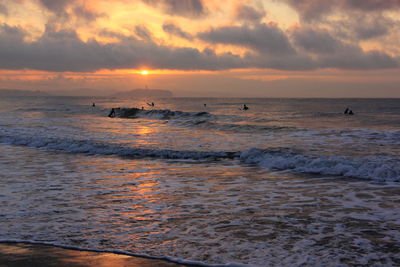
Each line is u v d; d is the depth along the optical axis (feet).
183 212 23.29
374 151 52.29
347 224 20.43
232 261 15.23
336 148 55.62
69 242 17.56
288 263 14.96
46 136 74.02
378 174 35.37
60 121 122.21
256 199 26.89
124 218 21.88
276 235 18.61
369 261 15.07
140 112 170.91
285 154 46.88
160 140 68.39
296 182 33.40
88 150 55.77
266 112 201.57
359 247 16.72
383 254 15.81
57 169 40.50
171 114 165.17
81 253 16.10
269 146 58.90
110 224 20.65
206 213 23.04
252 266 14.66
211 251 16.40
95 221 21.22
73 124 108.99
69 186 31.48
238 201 26.27
